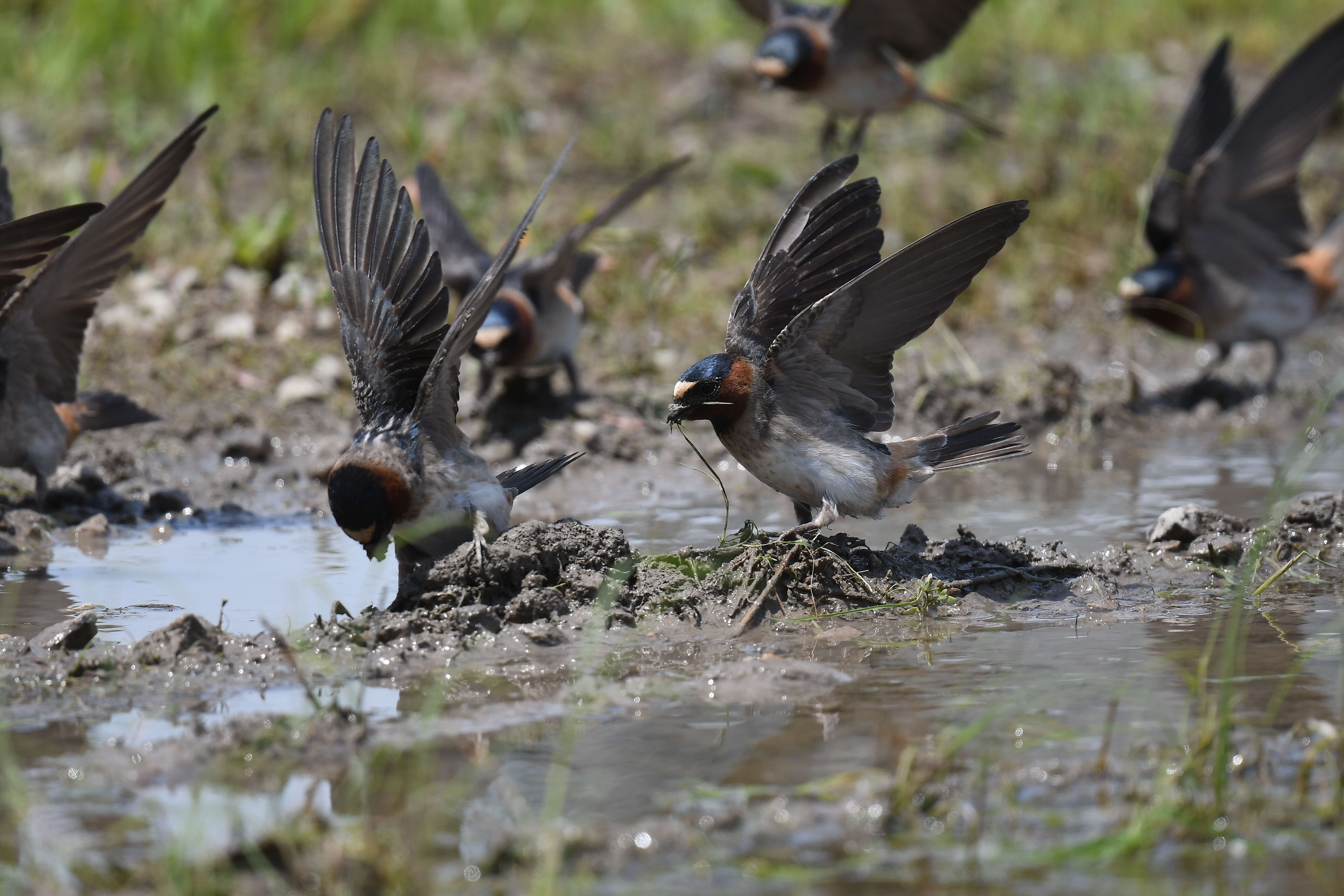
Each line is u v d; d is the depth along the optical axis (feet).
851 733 27.20
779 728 27.50
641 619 33.99
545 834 23.12
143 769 25.79
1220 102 62.75
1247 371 62.95
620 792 24.79
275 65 89.86
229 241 67.05
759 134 85.71
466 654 31.91
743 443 35.53
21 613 35.55
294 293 63.82
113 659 31.24
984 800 24.45
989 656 31.53
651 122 85.71
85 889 21.56
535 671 30.99
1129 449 54.29
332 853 21.76
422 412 33.53
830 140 67.31
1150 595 36.04
